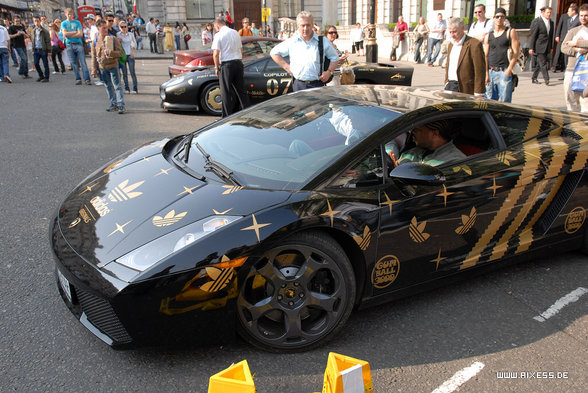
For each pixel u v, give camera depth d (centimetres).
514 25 1638
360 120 298
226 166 287
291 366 248
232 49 799
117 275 223
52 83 1335
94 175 322
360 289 273
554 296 324
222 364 246
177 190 267
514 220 325
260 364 248
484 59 650
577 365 259
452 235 297
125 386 231
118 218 253
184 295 225
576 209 352
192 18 3519
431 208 282
